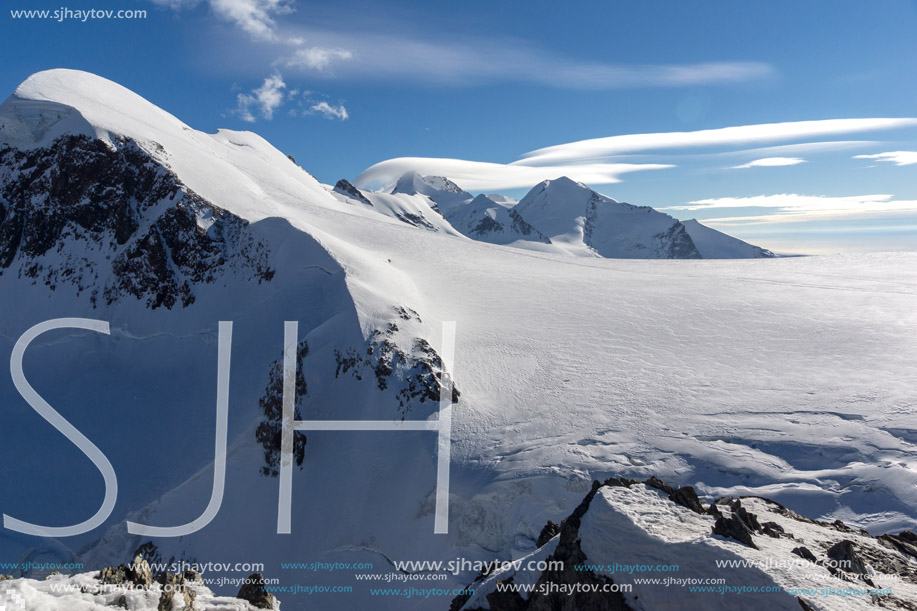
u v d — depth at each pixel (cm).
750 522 1784
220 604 1289
